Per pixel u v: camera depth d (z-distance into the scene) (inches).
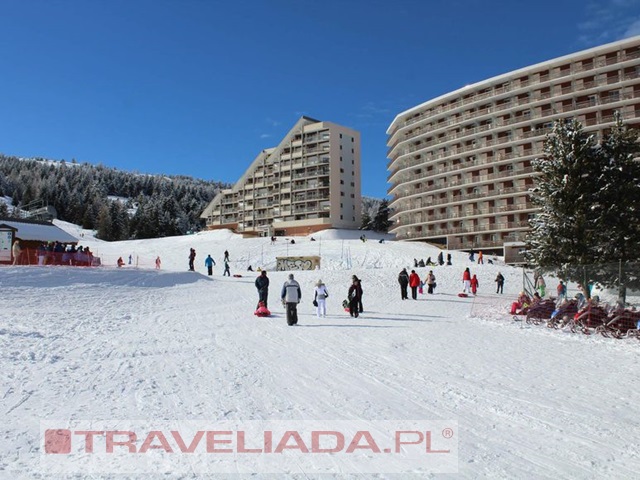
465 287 1204.5
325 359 427.2
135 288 975.0
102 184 7052.2
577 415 279.1
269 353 449.7
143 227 4714.6
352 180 4010.8
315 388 325.7
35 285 860.0
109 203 5310.0
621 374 389.7
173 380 337.4
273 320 695.1
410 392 322.0
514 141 2783.0
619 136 971.3
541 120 2733.8
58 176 6569.9
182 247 2471.7
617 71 2596.0
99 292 876.0
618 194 922.7
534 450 226.1
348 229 3863.2
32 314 633.6
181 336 537.0
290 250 2287.2
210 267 1476.4
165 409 270.7
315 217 3885.3
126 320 648.4
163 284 1091.9
